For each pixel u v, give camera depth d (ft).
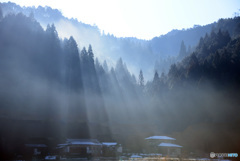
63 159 203.92
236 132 272.10
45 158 207.00
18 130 264.72
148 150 256.11
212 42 469.57
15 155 227.40
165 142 256.52
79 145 228.63
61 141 266.98
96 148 232.53
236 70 328.70
